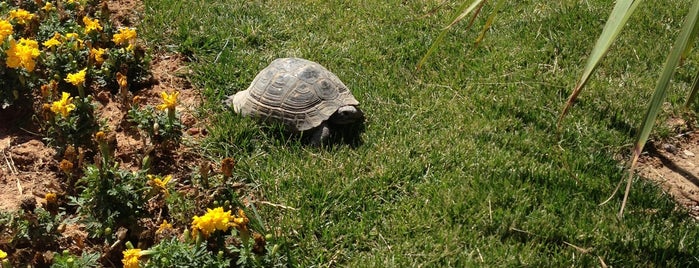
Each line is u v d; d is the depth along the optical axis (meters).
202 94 2.31
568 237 1.96
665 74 1.62
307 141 2.16
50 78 2.23
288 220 1.97
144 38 2.48
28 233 1.87
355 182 2.06
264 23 2.58
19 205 1.97
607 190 2.06
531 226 1.97
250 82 2.35
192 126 2.21
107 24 2.38
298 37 2.54
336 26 2.60
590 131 2.23
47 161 2.08
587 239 1.95
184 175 2.08
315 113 2.12
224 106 2.25
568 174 2.09
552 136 2.21
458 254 1.93
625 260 1.92
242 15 2.62
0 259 1.81
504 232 1.97
